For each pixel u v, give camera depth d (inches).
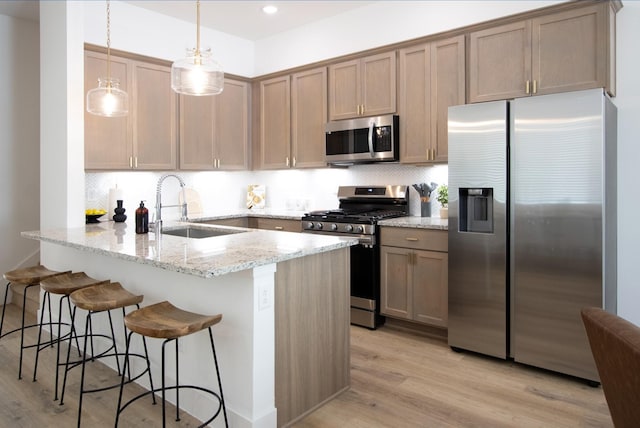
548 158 105.9
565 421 88.6
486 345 118.3
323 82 171.2
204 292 88.7
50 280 105.3
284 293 85.9
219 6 165.3
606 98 102.5
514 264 112.3
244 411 81.7
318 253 93.6
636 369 40.7
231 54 195.6
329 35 176.2
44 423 88.0
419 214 161.8
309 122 177.2
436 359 119.8
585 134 100.8
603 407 94.0
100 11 154.6
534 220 108.4
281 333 85.4
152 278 101.7
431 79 142.3
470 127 118.1
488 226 118.8
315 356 93.2
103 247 92.7
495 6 133.8
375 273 143.4
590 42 113.8
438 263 130.6
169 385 97.6
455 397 98.7
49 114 144.6
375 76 155.9
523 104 109.1
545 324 108.1
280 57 193.8
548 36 119.9
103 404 95.7
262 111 194.7
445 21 144.5
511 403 95.9
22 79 177.2
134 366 106.7
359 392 101.1
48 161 145.9
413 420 89.5
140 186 176.2
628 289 120.0
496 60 128.6
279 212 188.4
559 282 105.5
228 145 191.0
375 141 154.2
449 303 124.5
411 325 141.0
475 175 117.6
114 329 115.0
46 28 144.5
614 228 115.9
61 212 139.8
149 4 163.3
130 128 159.3
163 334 70.7
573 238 103.1
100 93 118.0
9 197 174.9
